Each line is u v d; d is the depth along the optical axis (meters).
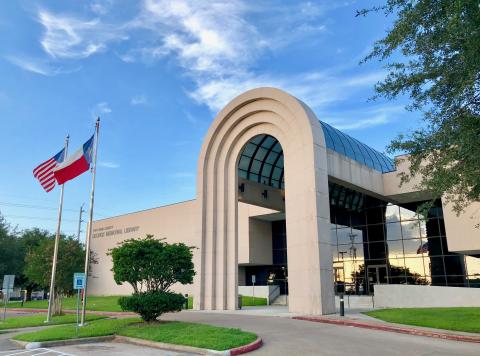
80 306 37.19
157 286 18.75
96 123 22.50
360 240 34.81
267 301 35.50
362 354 11.48
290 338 14.27
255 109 28.16
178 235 49.66
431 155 14.22
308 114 24.89
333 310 22.34
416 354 11.44
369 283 33.66
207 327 15.75
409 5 12.01
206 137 30.50
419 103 13.30
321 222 23.05
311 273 22.58
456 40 11.21
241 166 31.23
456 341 13.92
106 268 58.12
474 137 11.33
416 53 12.54
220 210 28.98
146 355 12.17
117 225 58.28
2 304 48.34
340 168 27.39
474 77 10.64
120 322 18.69
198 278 28.20
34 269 28.20
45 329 18.25
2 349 14.57
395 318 18.88
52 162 24.52
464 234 26.84
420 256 31.72
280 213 40.75
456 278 29.83
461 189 13.22
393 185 31.80
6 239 55.38
